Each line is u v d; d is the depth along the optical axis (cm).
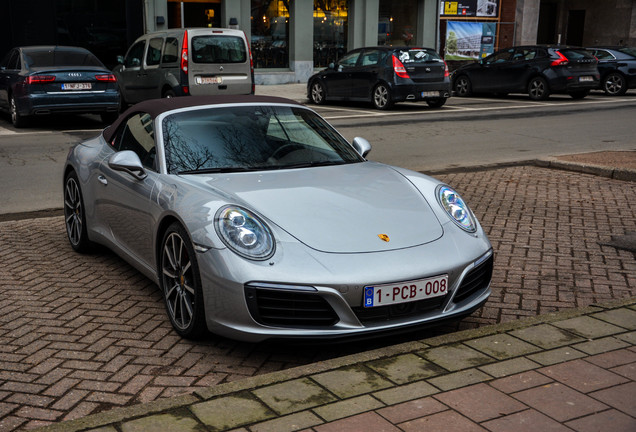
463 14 2716
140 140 465
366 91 1703
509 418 266
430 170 922
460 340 342
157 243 402
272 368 348
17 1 1966
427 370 308
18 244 582
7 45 1980
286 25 2367
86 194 520
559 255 542
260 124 466
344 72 1755
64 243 588
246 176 411
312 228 354
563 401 280
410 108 1723
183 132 443
